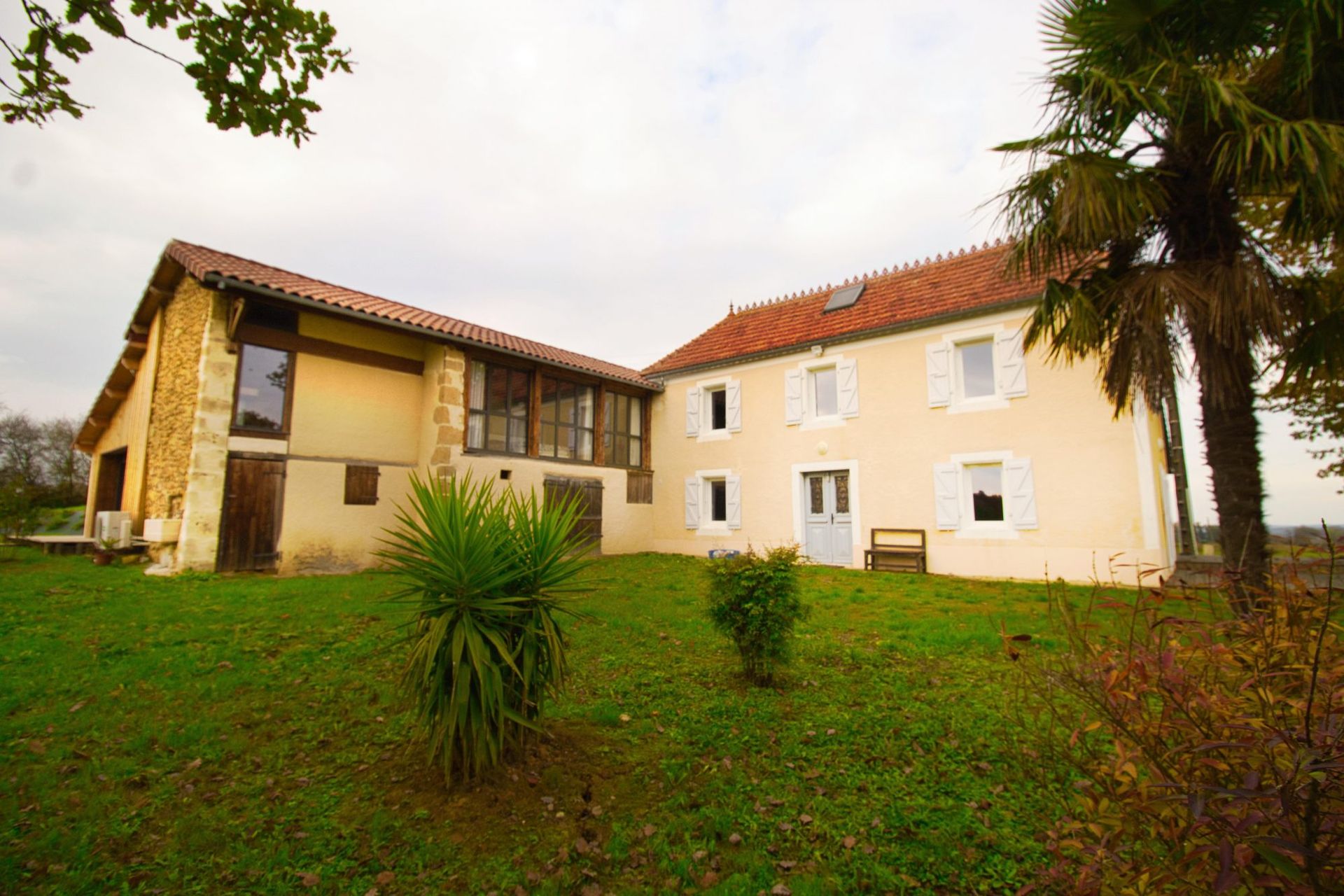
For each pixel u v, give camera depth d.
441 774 3.53
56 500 24.91
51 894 2.50
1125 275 6.25
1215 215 5.94
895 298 14.03
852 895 2.54
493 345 12.61
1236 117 5.07
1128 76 5.65
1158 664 1.74
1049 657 3.71
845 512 13.57
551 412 14.70
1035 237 6.37
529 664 3.48
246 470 10.01
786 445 14.45
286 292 9.67
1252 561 5.61
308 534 10.60
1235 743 1.32
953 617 7.52
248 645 5.86
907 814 3.10
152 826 3.02
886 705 4.59
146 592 8.04
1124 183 5.72
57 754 3.68
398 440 12.06
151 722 4.17
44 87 2.79
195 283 10.69
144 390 12.91
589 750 3.88
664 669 5.56
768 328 16.11
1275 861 1.12
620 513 15.83
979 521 11.85
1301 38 5.03
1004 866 2.65
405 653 5.69
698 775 3.59
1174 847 1.46
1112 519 10.23
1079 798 2.17
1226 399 5.89
